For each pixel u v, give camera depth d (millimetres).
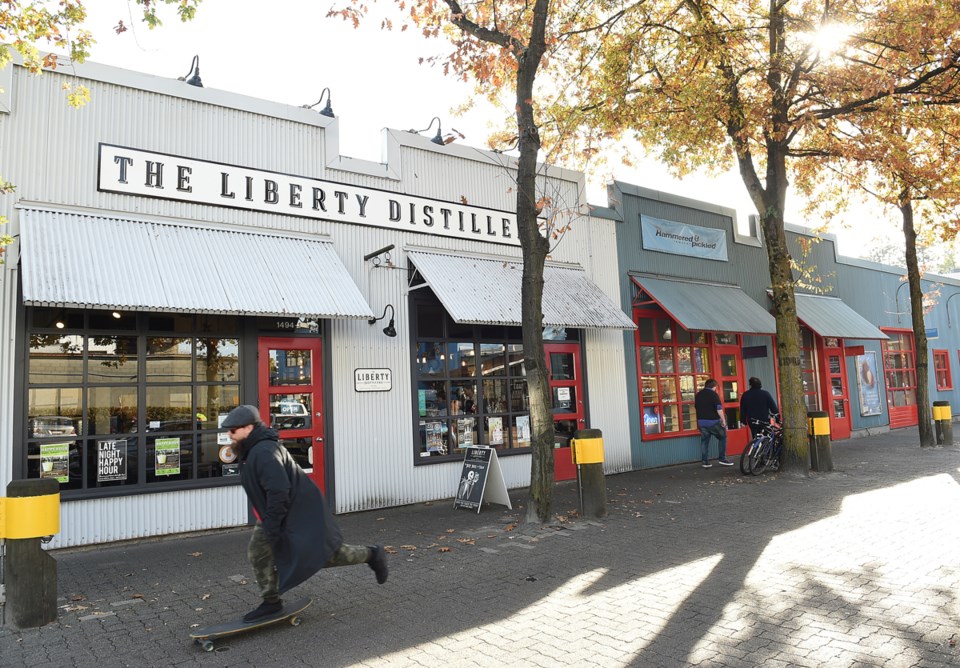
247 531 8195
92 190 7723
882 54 10930
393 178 10109
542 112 11477
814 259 18047
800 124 10945
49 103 7562
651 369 13297
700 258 14750
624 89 11461
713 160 13188
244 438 4598
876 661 3918
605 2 10945
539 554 6695
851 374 18547
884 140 11336
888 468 11672
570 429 11781
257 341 8625
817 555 6242
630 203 13547
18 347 7098
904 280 21547
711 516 8203
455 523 8344
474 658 4176
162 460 7871
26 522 4910
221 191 8562
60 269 6875
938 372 22656
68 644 4551
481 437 10625
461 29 8773
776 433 11812
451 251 10555
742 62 11586
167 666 4164
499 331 11055
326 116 9602
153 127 8203
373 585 5770
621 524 7926
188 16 6672
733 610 4867
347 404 9250
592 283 12188
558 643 4379
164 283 7391
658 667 3961
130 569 6473
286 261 8617
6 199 7207
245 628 4516
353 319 9422
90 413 7492
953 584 5246
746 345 15352
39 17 6438
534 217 8367
